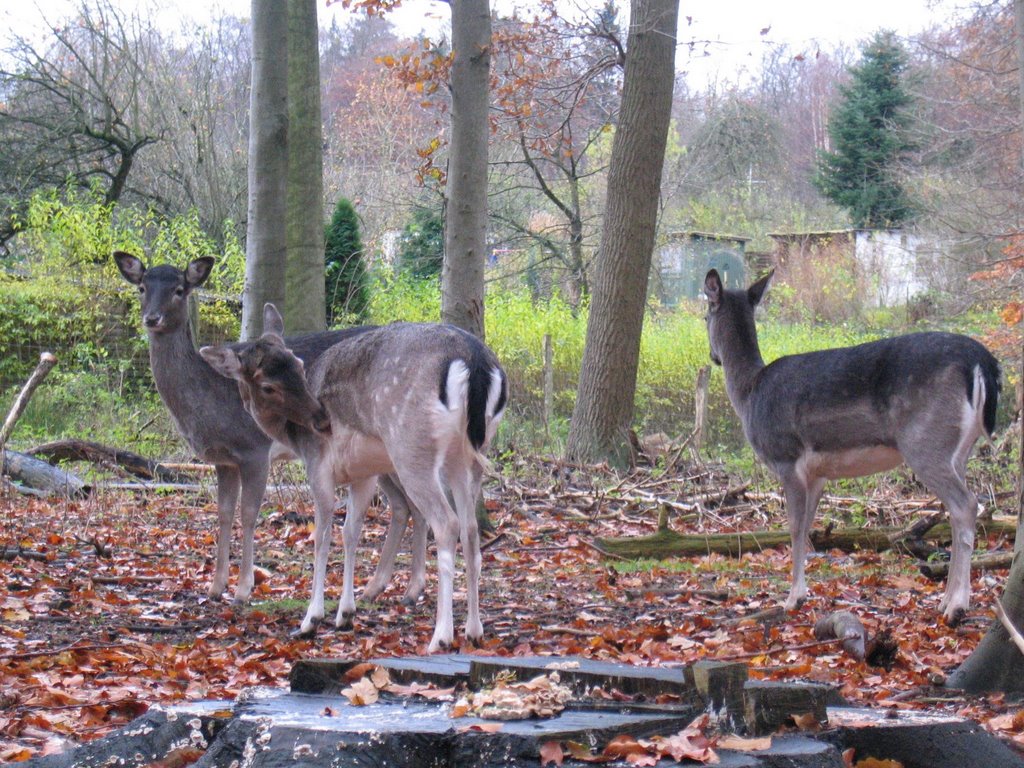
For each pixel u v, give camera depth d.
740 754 2.97
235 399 7.27
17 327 18.27
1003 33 17.55
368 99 31.89
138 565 8.30
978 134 18.14
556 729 2.96
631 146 13.65
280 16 11.12
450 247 9.77
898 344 7.07
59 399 16.64
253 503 7.21
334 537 9.93
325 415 6.08
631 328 13.80
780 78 47.81
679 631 6.42
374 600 7.17
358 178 30.62
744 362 7.93
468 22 9.58
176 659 5.41
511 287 26.94
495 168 25.09
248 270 11.34
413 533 7.25
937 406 6.82
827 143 45.22
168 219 25.47
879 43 33.38
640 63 13.58
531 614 7.01
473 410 5.73
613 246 13.78
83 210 20.84
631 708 3.25
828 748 3.03
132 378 18.53
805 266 26.20
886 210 34.31
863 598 7.68
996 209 19.28
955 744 3.36
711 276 8.13
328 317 20.44
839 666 5.48
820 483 7.57
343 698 3.51
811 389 7.33
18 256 24.62
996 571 8.45
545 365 14.98
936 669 5.49
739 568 8.83
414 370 5.75
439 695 3.45
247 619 6.64
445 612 5.60
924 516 10.13
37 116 24.27
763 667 5.05
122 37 24.66
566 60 16.98
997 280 16.75
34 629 6.07
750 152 32.00
